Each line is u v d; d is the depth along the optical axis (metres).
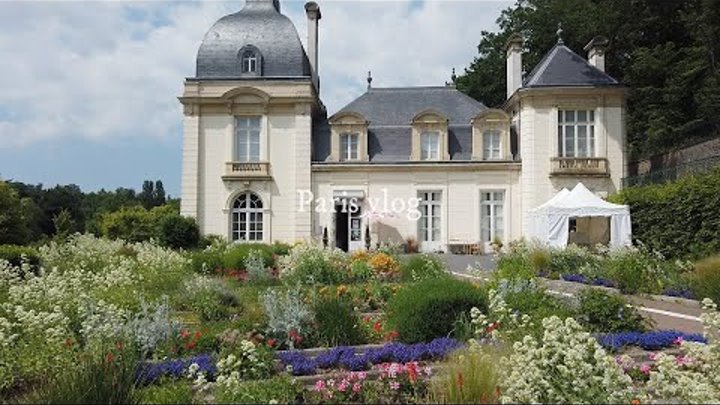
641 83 33.69
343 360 7.40
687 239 19.73
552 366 5.12
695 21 29.33
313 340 8.56
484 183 29.52
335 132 30.30
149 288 13.37
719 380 5.72
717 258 13.46
